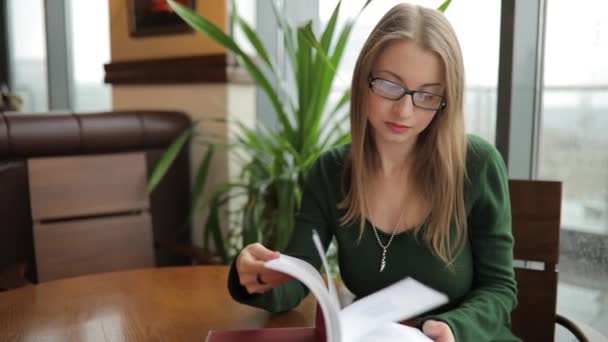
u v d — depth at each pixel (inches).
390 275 38.9
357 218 40.0
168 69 90.0
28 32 143.6
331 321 27.6
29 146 68.8
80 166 71.6
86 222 70.2
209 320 39.5
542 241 45.8
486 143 40.8
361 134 38.7
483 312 34.4
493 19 62.3
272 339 33.4
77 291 45.9
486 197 38.8
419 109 34.9
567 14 60.0
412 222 39.0
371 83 35.4
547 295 45.3
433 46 33.7
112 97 106.3
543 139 64.0
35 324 38.6
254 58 83.8
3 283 51.9
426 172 38.8
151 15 93.9
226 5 80.8
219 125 85.3
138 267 73.7
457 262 38.5
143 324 38.7
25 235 70.1
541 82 62.9
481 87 64.5
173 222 85.2
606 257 60.9
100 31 116.1
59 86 132.7
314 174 43.6
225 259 70.7
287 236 60.5
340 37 59.4
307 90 63.1
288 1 82.0
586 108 60.1
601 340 38.3
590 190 61.1
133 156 75.9
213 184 87.3
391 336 29.0
